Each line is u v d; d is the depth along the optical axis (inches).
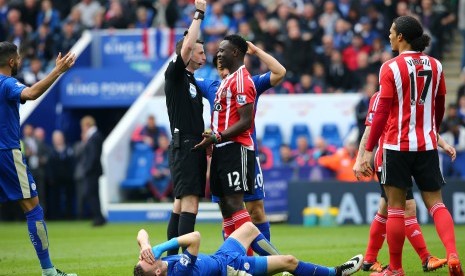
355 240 1804.9
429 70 1074.7
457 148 2340.1
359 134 2365.9
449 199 2143.2
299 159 2445.9
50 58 3065.9
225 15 2906.0
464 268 1238.3
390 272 1108.5
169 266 981.8
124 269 1347.2
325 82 2714.1
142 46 2962.6
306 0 3021.7
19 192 1168.2
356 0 2795.3
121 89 2915.8
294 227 2202.3
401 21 1084.5
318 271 1057.5
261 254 1073.5
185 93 1185.4
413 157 1080.8
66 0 3314.5
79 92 2928.2
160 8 3041.3
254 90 1134.4
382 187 1217.4
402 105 1073.5
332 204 2244.1
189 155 1176.2
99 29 3085.6
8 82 1155.9
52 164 2706.7
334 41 2755.9
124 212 2571.4
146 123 2733.8
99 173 2416.3
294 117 2635.3
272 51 2768.2
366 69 2664.9
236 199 1133.7
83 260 1512.1
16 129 1173.7
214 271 1004.6
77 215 2797.7
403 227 1097.4
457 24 2773.1
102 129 3110.2
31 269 1387.8
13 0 3223.4
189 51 1147.9
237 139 1135.0
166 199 2615.7
